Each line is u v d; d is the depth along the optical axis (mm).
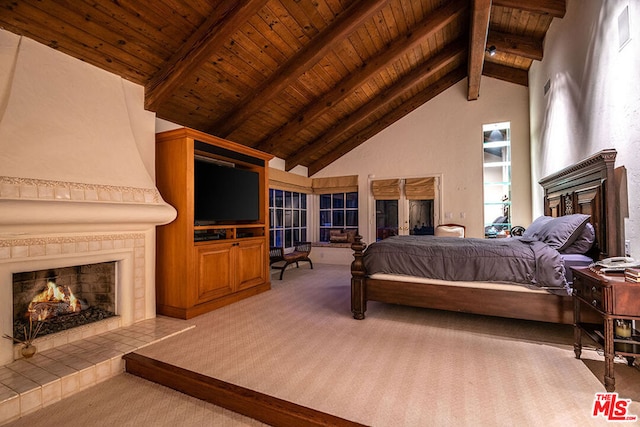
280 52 3648
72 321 2693
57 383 1903
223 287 3688
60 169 2396
